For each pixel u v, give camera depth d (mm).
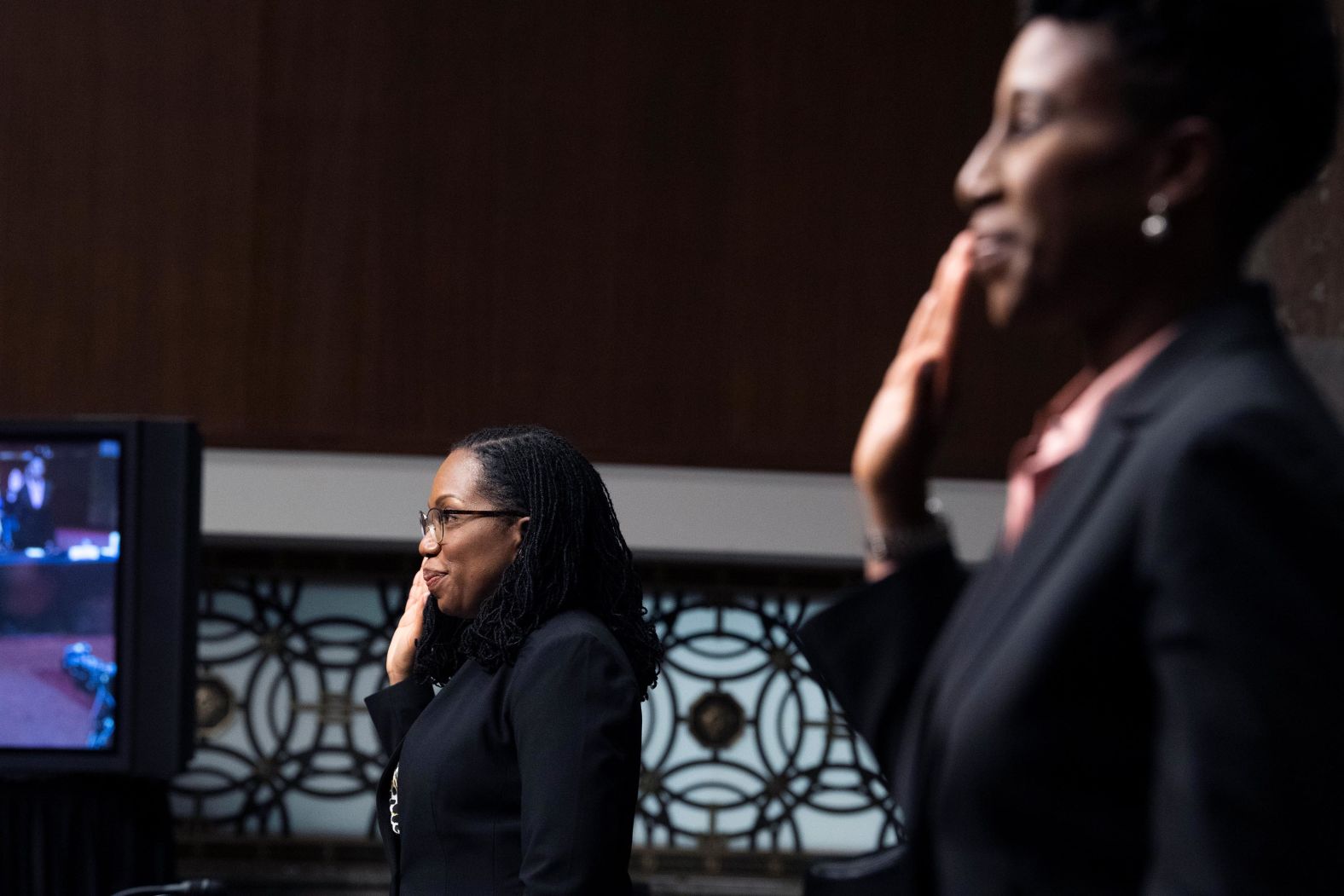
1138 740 1283
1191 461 1221
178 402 7887
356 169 7973
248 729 8031
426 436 7961
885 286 8070
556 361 8008
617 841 3363
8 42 7855
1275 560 1164
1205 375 1316
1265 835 1109
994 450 8031
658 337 8031
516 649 3611
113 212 7887
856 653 1737
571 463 3871
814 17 8047
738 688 8195
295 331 7934
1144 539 1250
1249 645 1142
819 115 8055
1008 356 8039
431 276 7992
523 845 3393
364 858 8023
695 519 7941
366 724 8094
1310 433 1220
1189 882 1137
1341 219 4957
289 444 7902
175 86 7914
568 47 8008
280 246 7941
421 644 4094
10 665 5559
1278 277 5148
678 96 8039
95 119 7887
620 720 3445
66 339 7863
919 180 8070
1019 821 1306
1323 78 1352
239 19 7926
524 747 3430
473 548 3781
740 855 8086
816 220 8062
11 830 5594
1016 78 1403
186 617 5586
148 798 5797
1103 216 1354
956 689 1400
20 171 7855
